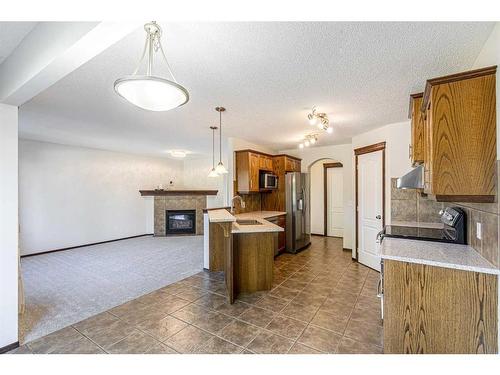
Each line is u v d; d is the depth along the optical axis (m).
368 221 4.27
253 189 4.80
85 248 5.65
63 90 2.54
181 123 3.76
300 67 2.06
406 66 2.04
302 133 4.40
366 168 4.36
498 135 1.51
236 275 3.15
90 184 5.99
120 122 3.71
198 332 2.28
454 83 1.65
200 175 8.10
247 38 1.65
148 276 3.80
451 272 1.65
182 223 7.54
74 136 4.70
